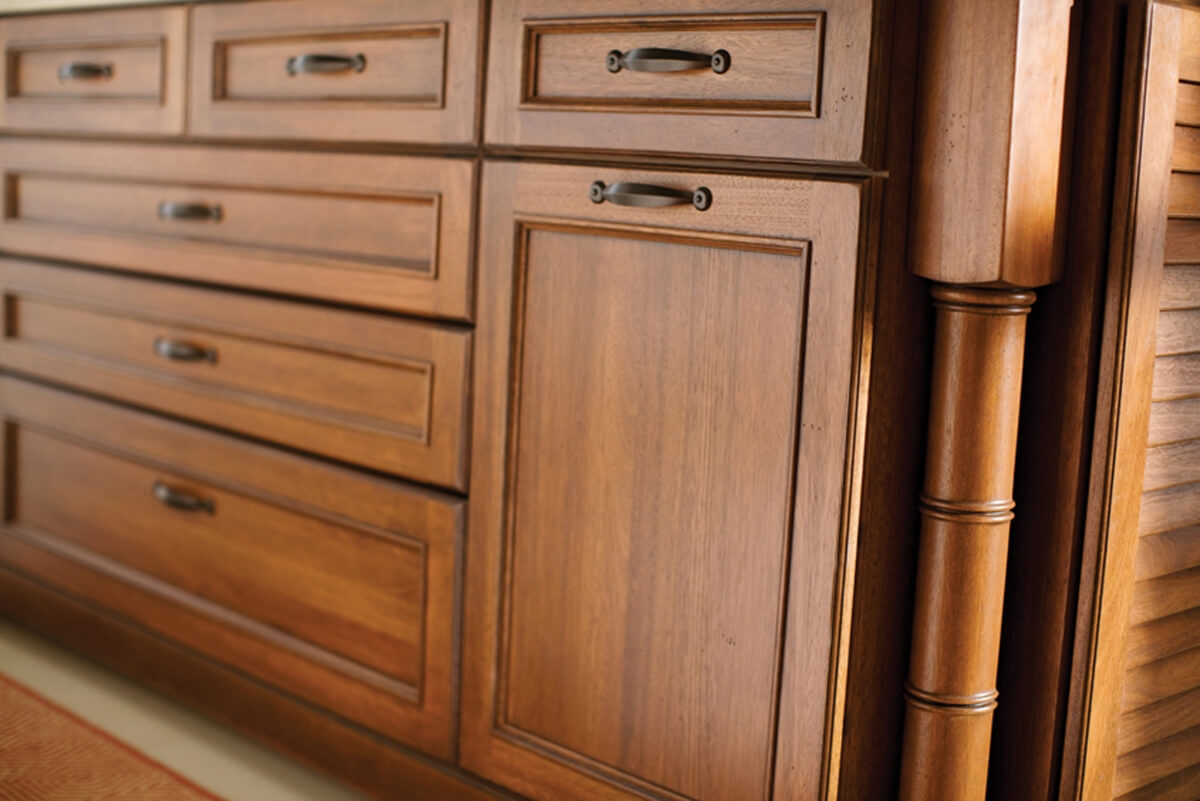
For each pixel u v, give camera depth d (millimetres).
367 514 1694
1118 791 1425
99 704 2043
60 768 1818
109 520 2102
